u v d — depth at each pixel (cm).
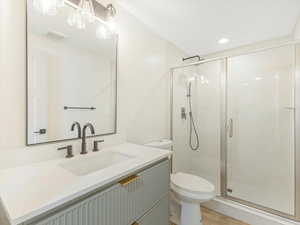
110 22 133
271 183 205
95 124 134
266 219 154
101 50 138
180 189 149
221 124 233
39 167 91
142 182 99
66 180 74
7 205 53
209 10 156
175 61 241
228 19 172
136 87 176
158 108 209
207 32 201
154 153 122
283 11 158
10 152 88
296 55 173
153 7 153
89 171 113
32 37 95
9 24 87
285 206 187
